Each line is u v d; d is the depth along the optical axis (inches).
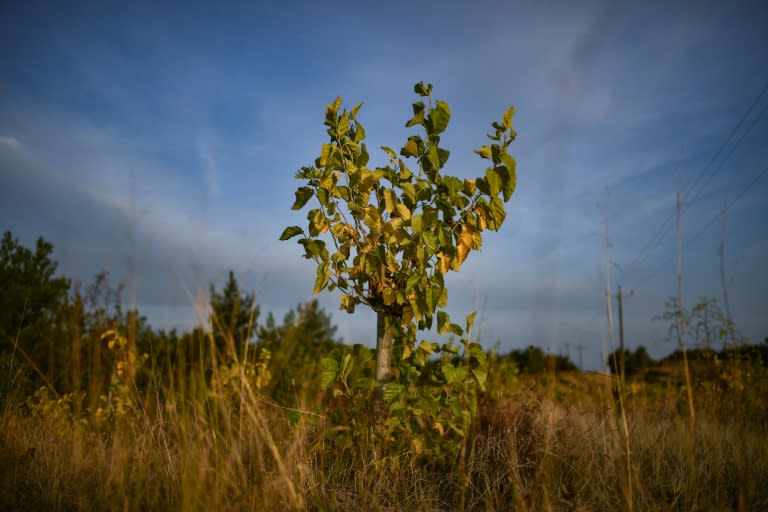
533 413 140.5
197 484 91.7
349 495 106.3
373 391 128.3
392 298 117.7
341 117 122.7
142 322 163.9
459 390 122.1
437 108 116.0
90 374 134.3
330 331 369.4
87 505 92.7
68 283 293.9
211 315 105.6
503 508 99.0
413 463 117.2
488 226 112.7
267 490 94.7
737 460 97.4
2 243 295.9
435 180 117.9
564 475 112.3
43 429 152.5
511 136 107.5
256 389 160.2
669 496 97.9
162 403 135.6
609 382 94.3
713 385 182.2
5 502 93.7
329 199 120.3
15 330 250.8
